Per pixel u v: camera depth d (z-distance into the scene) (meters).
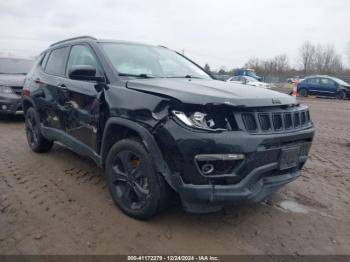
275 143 3.20
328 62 64.31
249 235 3.36
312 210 3.96
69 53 4.91
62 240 3.17
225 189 3.02
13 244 3.10
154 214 3.41
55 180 4.62
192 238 3.26
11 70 9.65
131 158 3.55
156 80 3.81
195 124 3.00
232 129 3.03
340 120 11.47
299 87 23.53
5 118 9.55
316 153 6.57
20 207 3.81
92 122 4.02
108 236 3.25
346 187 4.73
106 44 4.40
